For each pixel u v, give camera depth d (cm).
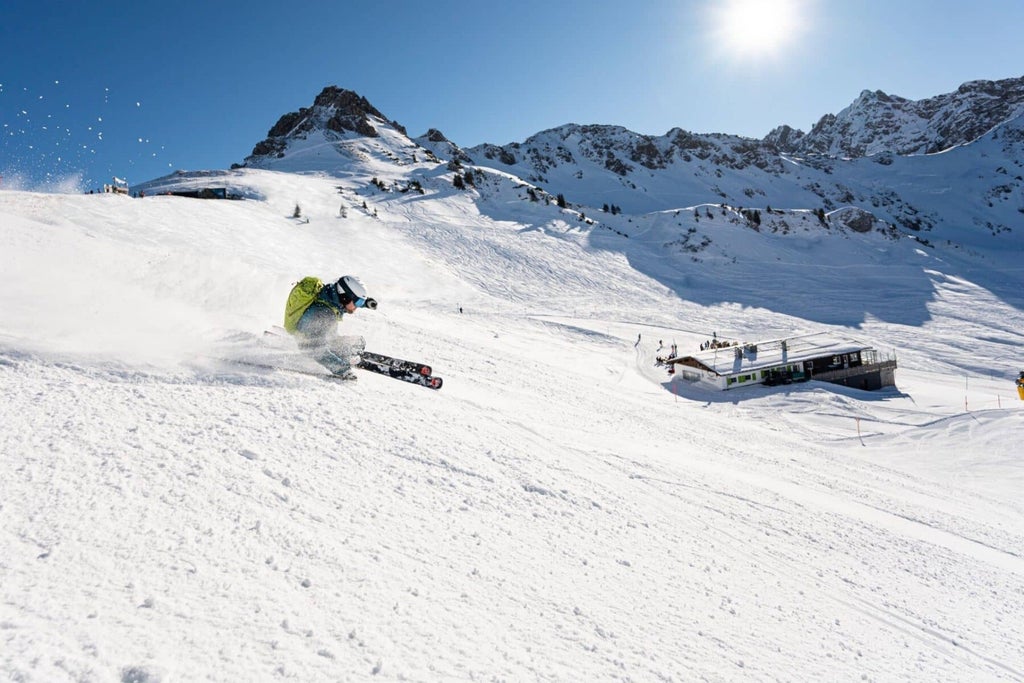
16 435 329
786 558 530
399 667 210
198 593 221
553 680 234
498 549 350
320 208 8794
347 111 19225
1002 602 592
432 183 12375
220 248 4800
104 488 286
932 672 369
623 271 8238
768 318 6462
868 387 4325
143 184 11762
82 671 166
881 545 684
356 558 284
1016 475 2294
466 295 6266
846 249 10719
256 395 504
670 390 4019
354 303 624
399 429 521
